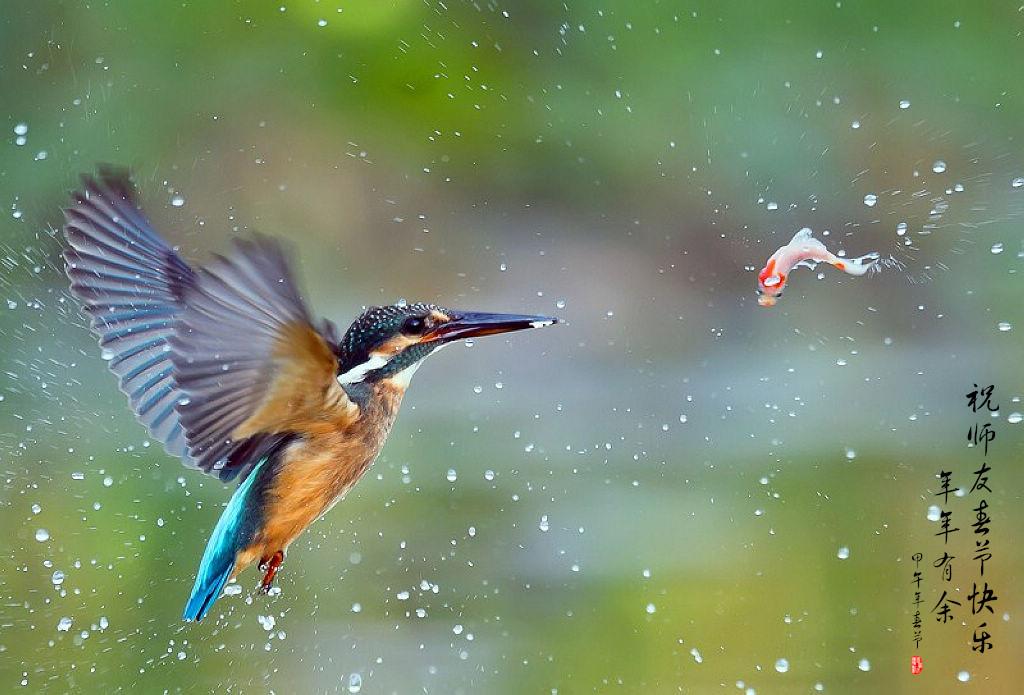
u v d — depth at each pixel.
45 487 10.87
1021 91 16.97
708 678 8.38
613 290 17.36
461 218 18.09
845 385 14.15
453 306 17.56
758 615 9.10
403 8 17.50
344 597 9.49
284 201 17.17
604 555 10.16
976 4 17.22
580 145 18.17
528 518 10.97
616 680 8.33
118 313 6.06
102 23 16.14
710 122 17.80
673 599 9.46
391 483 11.95
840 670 8.48
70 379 12.51
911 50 17.39
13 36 15.72
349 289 17.45
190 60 16.58
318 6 17.00
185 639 8.84
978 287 15.80
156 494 10.95
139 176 15.98
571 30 18.19
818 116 17.44
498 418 13.98
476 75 17.97
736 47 17.88
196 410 5.41
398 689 8.17
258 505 6.06
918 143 17.02
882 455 12.07
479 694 8.20
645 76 18.11
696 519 10.87
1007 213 16.39
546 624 9.12
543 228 18.11
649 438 13.09
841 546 10.20
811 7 17.67
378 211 17.73
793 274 16.64
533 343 16.34
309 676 8.38
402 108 17.75
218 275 5.14
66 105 15.79
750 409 13.77
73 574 9.57
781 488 11.44
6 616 8.95
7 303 13.28
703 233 17.45
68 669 8.38
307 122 17.30
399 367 6.28
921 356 14.88
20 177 15.12
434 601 9.45
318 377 5.52
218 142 16.72
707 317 16.77
